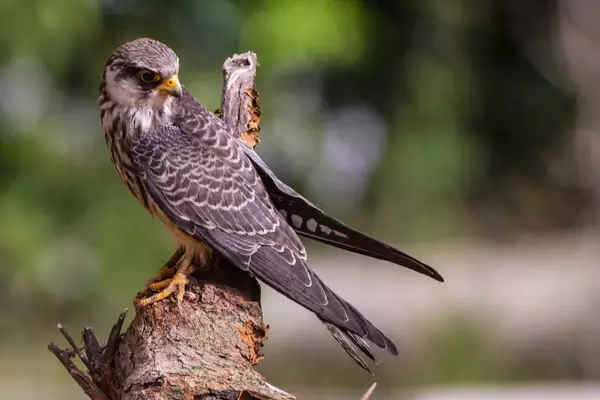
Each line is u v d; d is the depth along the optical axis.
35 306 12.51
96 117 12.51
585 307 16.34
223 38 12.91
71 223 12.11
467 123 16.33
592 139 20.62
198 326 6.54
